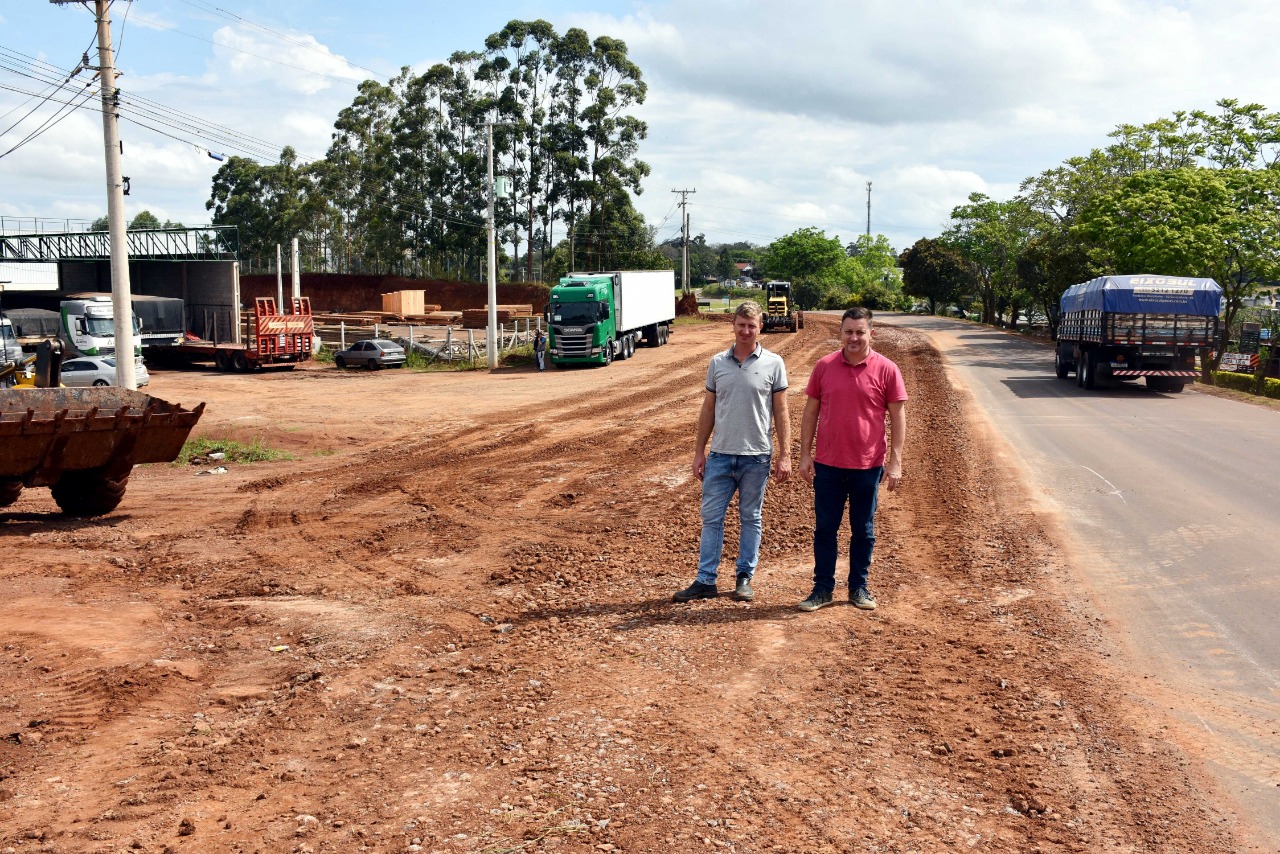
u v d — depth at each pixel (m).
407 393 29.38
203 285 56.25
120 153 21.56
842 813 3.86
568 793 4.05
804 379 31.30
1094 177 47.97
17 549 9.31
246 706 5.27
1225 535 9.48
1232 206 36.09
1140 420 19.50
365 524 10.77
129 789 4.20
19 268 61.09
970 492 11.92
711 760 4.38
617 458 15.75
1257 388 27.59
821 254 140.12
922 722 4.86
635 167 82.56
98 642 6.38
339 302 82.44
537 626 6.64
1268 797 4.07
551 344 38.31
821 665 5.72
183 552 9.30
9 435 9.73
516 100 82.75
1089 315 26.80
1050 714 4.98
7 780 4.32
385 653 6.13
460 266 89.75
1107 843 3.65
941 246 93.75
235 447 17.33
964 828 3.76
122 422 10.52
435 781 4.21
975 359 38.31
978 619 6.75
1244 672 5.73
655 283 49.22
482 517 11.08
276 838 3.71
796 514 10.49
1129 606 7.14
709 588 7.23
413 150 84.06
